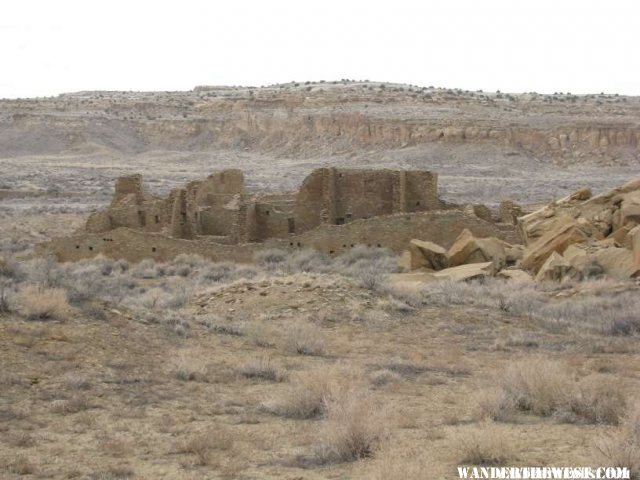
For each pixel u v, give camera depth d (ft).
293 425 46.32
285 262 141.59
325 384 51.34
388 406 47.32
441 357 70.74
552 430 43.24
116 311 73.31
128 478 35.68
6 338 59.26
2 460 38.04
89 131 591.37
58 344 60.59
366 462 37.65
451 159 449.89
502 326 87.76
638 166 434.71
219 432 42.75
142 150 586.86
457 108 547.08
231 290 98.89
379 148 492.13
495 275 122.72
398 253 146.72
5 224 216.54
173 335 71.05
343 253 148.36
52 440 41.81
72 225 216.95
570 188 341.41
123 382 54.80
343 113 534.78
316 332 78.54
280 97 621.31
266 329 78.79
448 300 98.02
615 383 53.57
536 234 135.74
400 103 568.41
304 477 35.58
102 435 42.86
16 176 394.73
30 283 83.25
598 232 129.18
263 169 453.58
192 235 160.04
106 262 150.00
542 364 54.70
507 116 516.32
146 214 169.78
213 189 180.45
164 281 129.08
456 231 146.20
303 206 160.86
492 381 57.06
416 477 32.89
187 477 35.63
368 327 85.25
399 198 160.56
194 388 55.26
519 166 437.58
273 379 59.72
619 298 100.89
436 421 46.39
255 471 36.81
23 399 48.78
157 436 43.21
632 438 36.68
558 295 106.01
